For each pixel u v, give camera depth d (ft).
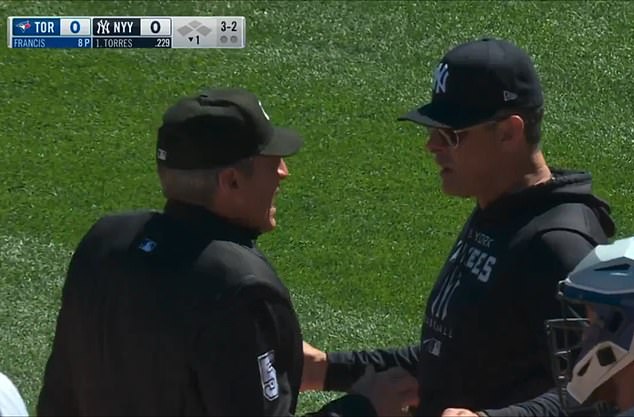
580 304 34.55
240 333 34.88
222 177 36.63
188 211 36.99
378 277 83.41
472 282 40.42
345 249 86.53
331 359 46.73
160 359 35.78
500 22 115.03
